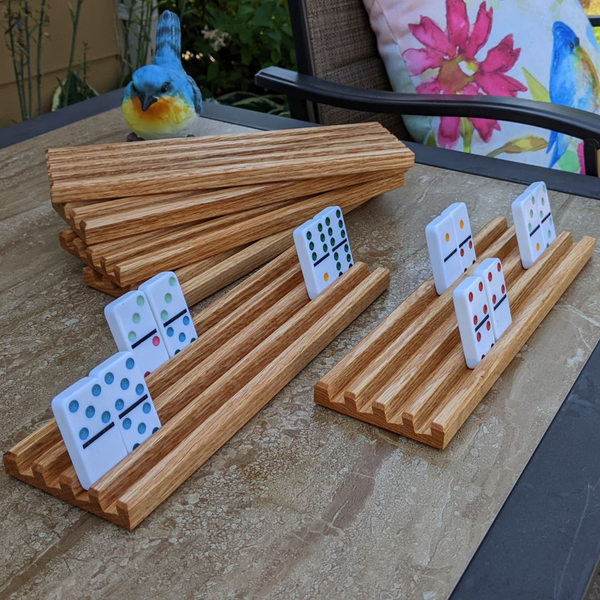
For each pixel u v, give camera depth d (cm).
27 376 68
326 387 61
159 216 79
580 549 48
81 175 81
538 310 70
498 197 96
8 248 89
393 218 93
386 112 122
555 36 151
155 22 246
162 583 48
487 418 61
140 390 55
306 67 139
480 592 46
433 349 64
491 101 115
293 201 89
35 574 48
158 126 96
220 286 80
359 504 53
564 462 56
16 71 202
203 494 54
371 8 145
